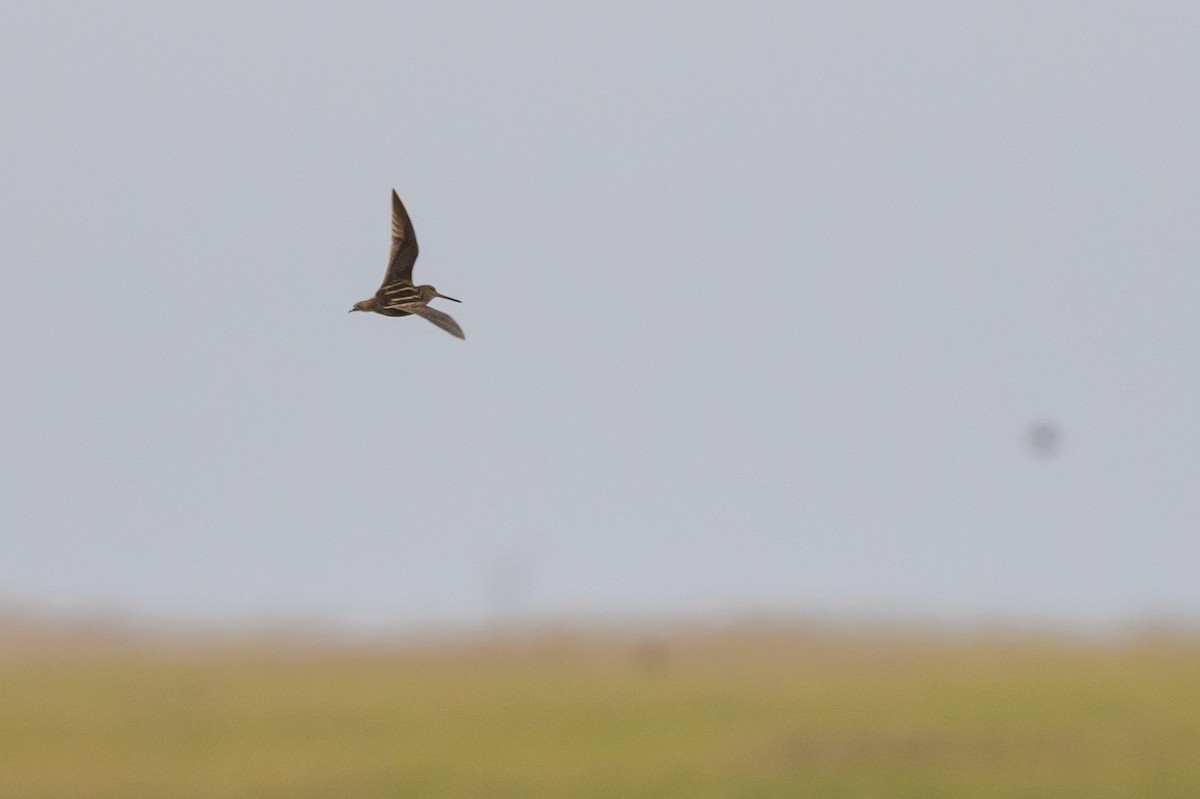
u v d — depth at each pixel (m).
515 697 133.75
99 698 133.00
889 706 124.56
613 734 113.69
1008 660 152.62
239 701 131.00
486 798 94.38
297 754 108.19
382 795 95.38
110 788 98.19
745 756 103.69
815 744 107.00
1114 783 93.56
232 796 95.38
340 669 152.38
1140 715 117.38
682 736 113.00
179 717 123.12
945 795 91.44
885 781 94.94
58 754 107.06
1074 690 130.75
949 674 142.62
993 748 104.62
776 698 130.12
